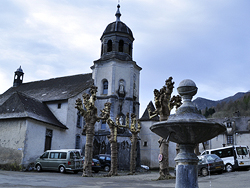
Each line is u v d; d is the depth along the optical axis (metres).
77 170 23.41
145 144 44.44
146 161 43.56
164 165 16.45
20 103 28.77
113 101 36.44
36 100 33.56
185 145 6.27
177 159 6.12
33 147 27.23
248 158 22.75
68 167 22.44
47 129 29.84
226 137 52.25
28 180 12.94
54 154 23.48
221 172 20.16
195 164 6.09
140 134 45.12
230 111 111.00
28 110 28.38
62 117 33.22
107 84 38.06
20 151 26.06
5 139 27.03
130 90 38.06
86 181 13.84
